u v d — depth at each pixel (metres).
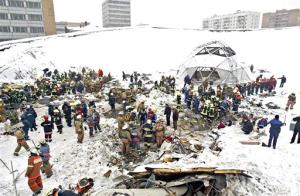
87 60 35.00
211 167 8.48
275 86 24.17
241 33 47.19
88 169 10.17
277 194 8.38
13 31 53.19
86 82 23.88
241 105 19.20
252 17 130.50
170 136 12.59
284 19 128.50
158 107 17.84
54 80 25.95
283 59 34.03
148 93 21.50
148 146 12.03
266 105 19.41
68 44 38.16
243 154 10.89
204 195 7.80
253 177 8.87
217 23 145.50
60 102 19.86
